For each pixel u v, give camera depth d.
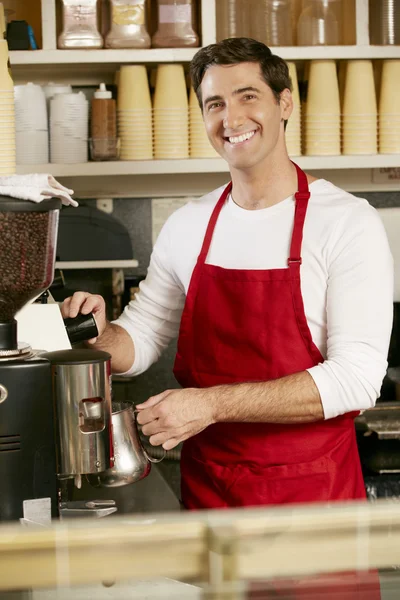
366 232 1.64
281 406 1.55
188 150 2.59
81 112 2.54
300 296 1.68
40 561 0.70
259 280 1.71
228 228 1.79
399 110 2.59
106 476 1.26
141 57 2.49
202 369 1.80
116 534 0.71
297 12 2.67
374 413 2.48
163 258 1.91
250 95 1.69
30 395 1.04
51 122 2.55
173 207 2.96
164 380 3.00
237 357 1.75
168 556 0.71
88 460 1.09
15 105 2.49
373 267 1.63
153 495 1.48
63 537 0.71
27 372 1.04
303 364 1.70
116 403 1.37
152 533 0.71
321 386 1.56
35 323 1.45
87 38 2.48
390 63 2.58
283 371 1.70
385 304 1.63
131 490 1.51
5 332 1.08
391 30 2.55
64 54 2.48
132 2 2.48
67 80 2.77
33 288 1.04
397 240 2.76
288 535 0.71
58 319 1.47
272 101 1.71
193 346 1.81
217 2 2.50
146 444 2.47
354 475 1.73
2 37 2.24
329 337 1.66
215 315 1.76
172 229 1.88
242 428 1.69
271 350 1.71
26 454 1.05
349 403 1.57
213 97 1.72
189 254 1.84
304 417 1.58
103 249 2.63
